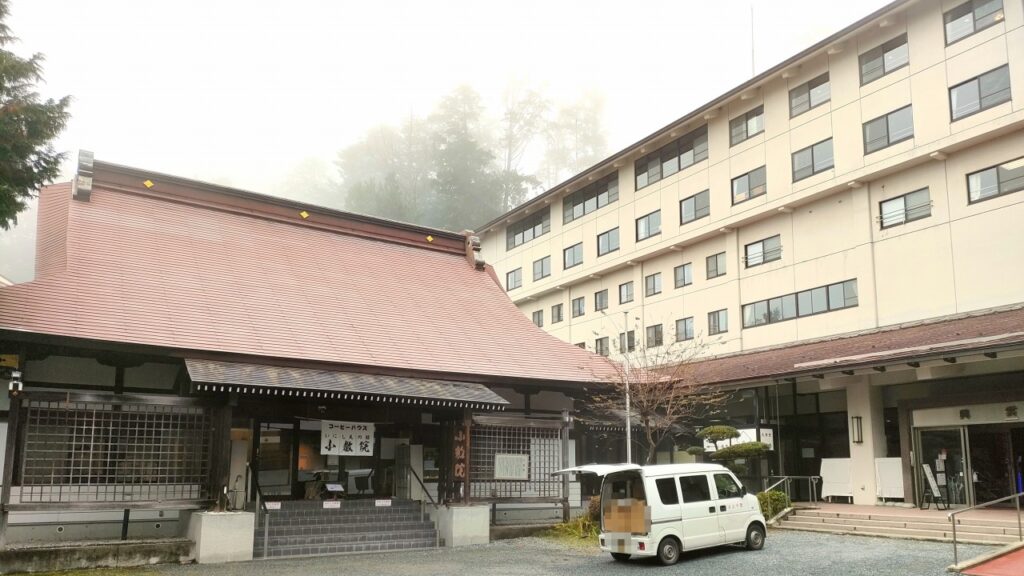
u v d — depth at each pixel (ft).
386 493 64.49
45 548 43.68
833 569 41.50
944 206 75.72
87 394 45.47
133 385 52.95
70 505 44.42
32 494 44.88
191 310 57.47
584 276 129.08
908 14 79.82
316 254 76.23
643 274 118.83
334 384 54.19
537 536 61.46
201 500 48.65
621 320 122.21
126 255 61.72
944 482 64.69
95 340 48.08
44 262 60.44
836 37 85.10
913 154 77.41
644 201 117.29
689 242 108.37
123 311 53.47
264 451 59.52
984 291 71.10
